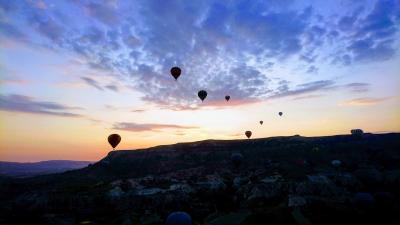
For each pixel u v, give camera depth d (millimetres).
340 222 27609
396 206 31391
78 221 34250
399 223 27125
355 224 27297
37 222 34062
